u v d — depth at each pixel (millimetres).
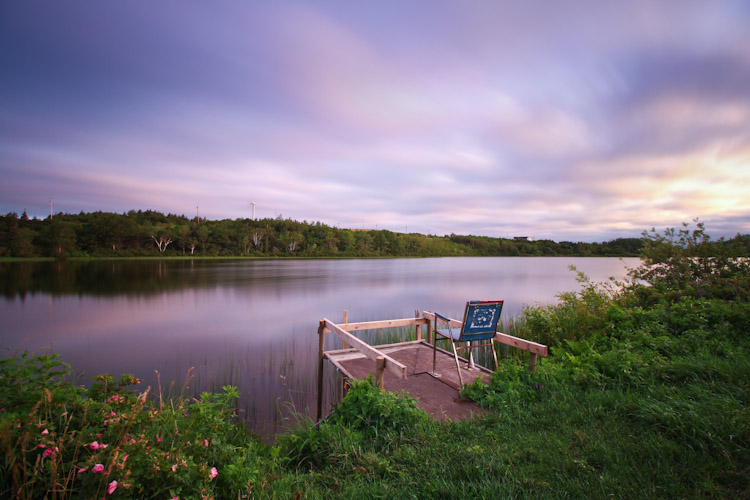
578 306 9156
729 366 4348
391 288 31312
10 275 38594
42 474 2096
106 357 11023
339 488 2830
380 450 3373
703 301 7125
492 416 3938
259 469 3080
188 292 27906
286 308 21000
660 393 3982
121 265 57188
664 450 2951
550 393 4508
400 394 4309
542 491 2572
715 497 2424
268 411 6852
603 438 3258
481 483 2689
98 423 2600
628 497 2457
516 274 47656
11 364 2729
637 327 6926
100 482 2006
